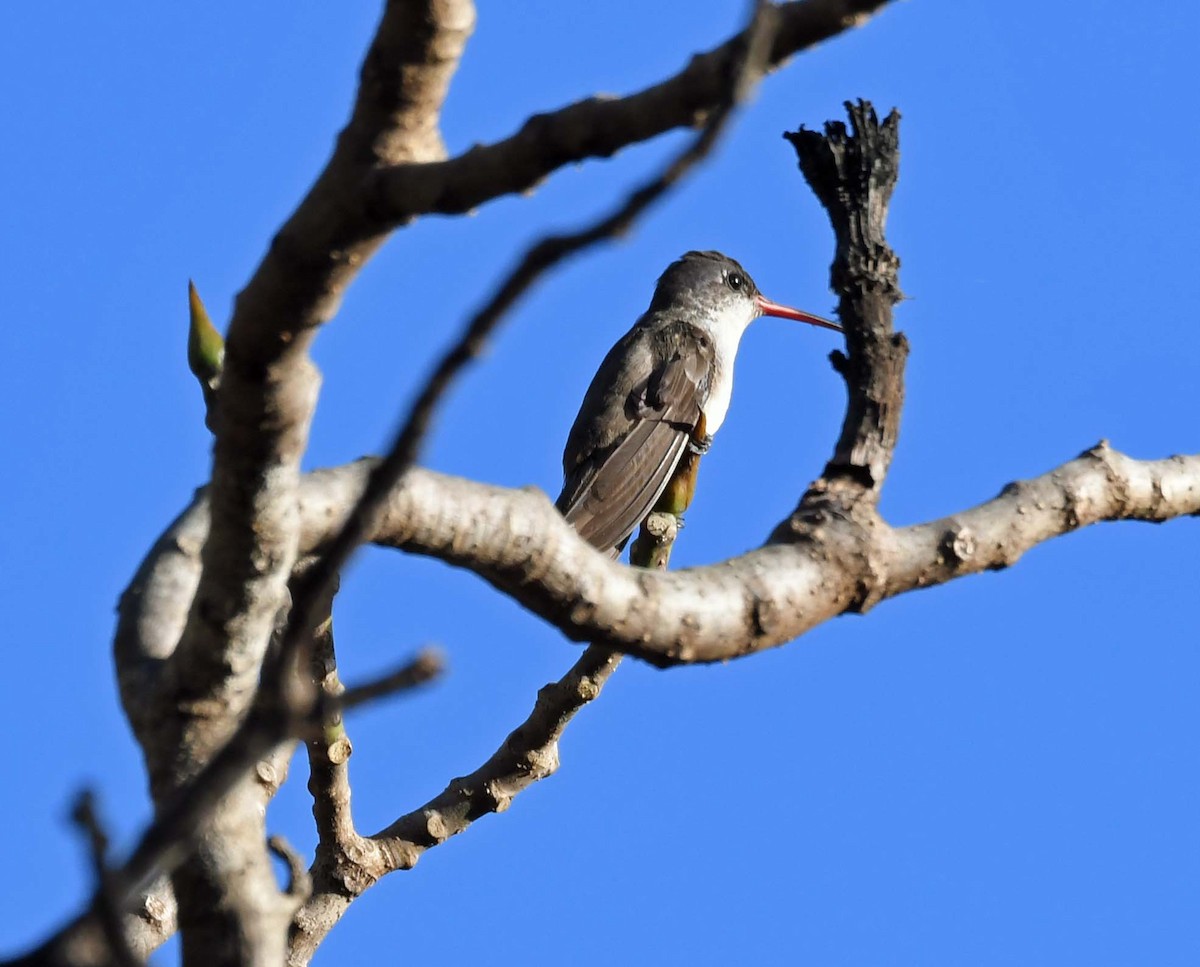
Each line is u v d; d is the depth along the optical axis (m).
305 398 6.14
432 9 5.32
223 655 6.54
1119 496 9.24
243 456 6.18
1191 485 9.55
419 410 4.23
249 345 5.93
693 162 4.14
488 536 7.23
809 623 7.89
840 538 8.05
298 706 3.90
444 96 5.55
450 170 5.38
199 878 6.60
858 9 4.91
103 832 3.55
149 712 6.73
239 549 6.36
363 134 5.50
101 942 3.61
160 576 7.20
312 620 4.10
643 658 7.60
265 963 6.67
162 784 6.69
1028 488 9.01
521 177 5.30
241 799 6.68
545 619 7.50
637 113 5.09
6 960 3.67
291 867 6.85
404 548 7.25
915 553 8.27
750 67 4.23
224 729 6.68
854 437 8.42
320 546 7.15
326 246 5.66
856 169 8.91
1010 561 8.77
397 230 5.75
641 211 4.14
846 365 8.64
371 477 4.25
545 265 4.17
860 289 8.68
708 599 7.59
